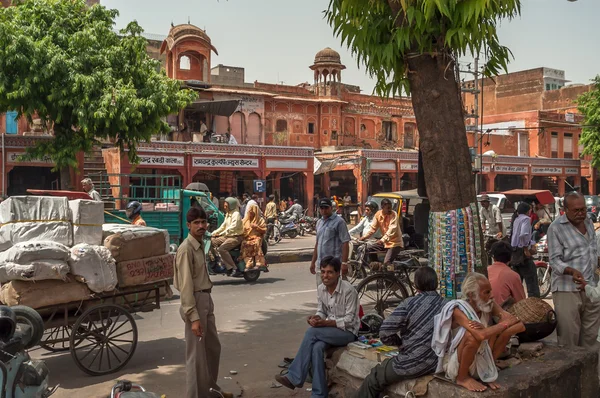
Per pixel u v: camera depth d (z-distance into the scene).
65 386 5.50
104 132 18.05
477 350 3.78
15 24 16.84
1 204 5.60
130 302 6.25
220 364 6.18
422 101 4.82
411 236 10.89
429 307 4.14
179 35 32.72
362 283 8.09
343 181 35.03
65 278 5.45
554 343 4.78
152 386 5.49
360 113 38.34
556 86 56.34
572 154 47.31
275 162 29.73
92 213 5.86
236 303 9.52
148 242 6.20
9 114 25.41
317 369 4.80
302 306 9.30
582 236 5.09
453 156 4.81
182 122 30.84
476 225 4.86
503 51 5.04
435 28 4.66
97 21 18.20
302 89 37.06
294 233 23.11
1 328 3.47
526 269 8.41
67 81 16.89
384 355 4.48
